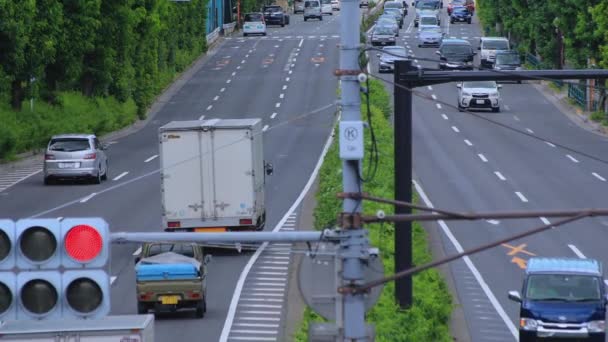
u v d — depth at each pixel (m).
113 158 97.25
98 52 119.69
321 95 138.38
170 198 59.16
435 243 64.25
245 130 58.97
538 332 43.16
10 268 23.30
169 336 43.31
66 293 23.19
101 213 69.44
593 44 122.44
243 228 59.53
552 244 63.78
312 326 26.12
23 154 97.62
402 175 44.53
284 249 60.81
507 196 77.88
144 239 24.20
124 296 50.03
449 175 86.81
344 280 25.48
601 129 112.50
